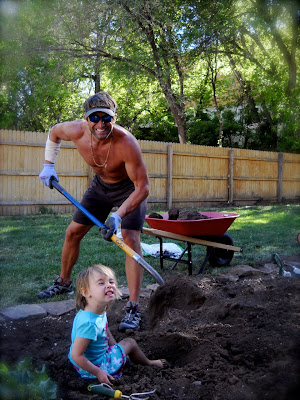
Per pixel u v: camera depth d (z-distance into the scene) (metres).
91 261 5.84
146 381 2.50
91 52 11.95
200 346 2.92
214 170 14.97
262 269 5.76
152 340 3.15
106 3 10.15
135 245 3.87
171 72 14.80
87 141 3.82
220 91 20.62
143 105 22.19
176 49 13.49
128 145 3.60
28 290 4.57
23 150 11.08
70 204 11.90
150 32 12.81
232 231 8.53
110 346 2.76
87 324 2.56
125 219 3.87
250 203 15.09
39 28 7.20
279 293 4.06
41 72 8.31
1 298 4.29
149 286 4.88
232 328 3.17
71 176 11.86
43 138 11.27
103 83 19.22
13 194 11.02
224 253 5.96
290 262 6.07
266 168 13.95
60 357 2.89
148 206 13.45
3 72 6.92
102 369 2.62
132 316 3.66
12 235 7.64
